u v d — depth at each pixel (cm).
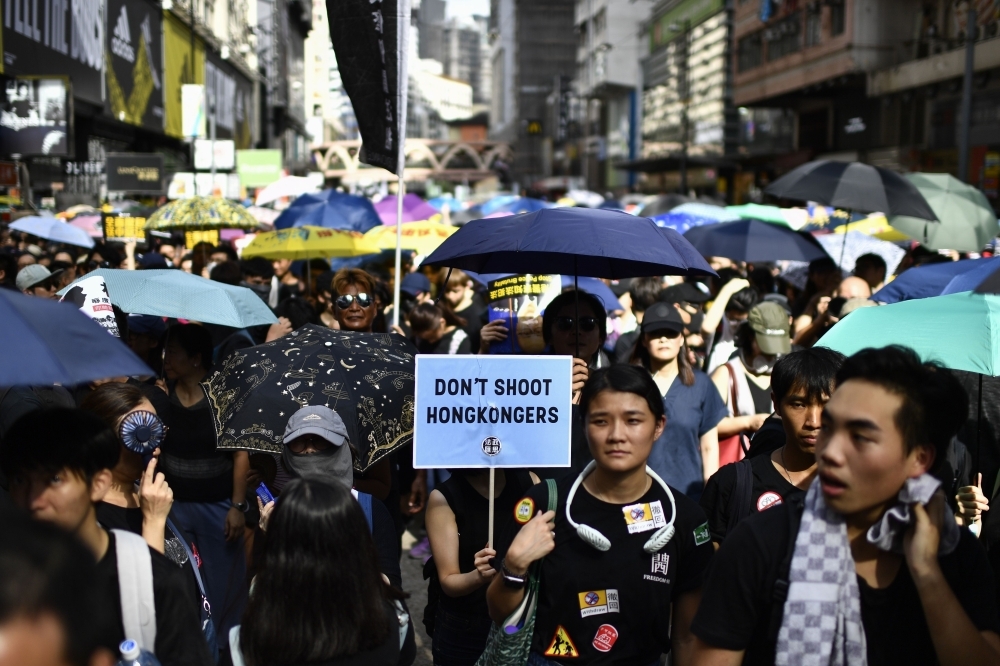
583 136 11412
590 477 293
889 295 488
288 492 257
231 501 480
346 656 254
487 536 358
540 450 336
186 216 1098
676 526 287
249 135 5162
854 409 212
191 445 474
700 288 871
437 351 741
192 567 328
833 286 879
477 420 334
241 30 5059
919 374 212
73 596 141
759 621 224
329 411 339
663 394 504
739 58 5006
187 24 3675
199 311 502
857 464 210
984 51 3078
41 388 466
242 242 1597
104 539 257
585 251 407
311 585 250
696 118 7412
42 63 2155
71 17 2377
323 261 1124
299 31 7750
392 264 1252
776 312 559
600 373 287
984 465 436
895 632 218
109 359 238
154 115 3222
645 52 9019
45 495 252
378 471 468
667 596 285
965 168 2309
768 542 224
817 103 4612
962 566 221
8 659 133
